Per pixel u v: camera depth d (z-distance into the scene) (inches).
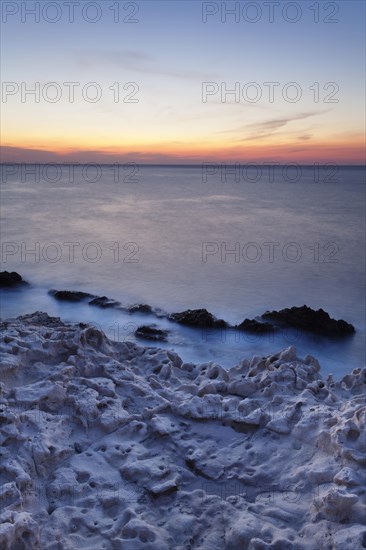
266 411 307.6
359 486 228.1
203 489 252.5
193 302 792.3
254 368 368.2
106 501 237.5
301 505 234.7
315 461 257.3
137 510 234.1
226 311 749.9
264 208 2322.8
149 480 253.0
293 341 605.0
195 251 1226.6
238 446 284.4
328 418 277.6
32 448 255.0
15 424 268.1
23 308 733.9
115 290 853.8
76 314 705.6
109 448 276.2
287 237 1473.9
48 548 205.8
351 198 2901.1
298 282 928.3
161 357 392.2
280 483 251.6
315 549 207.2
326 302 807.7
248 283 917.8
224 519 227.1
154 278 940.0
